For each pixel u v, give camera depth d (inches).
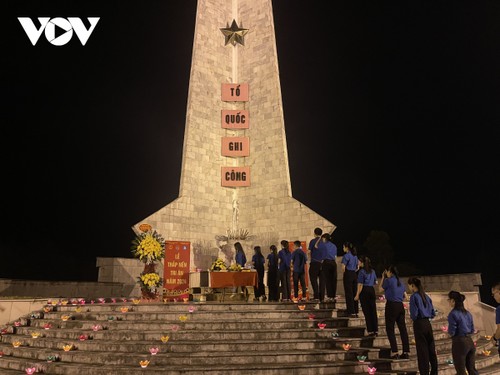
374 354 314.7
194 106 776.3
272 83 799.1
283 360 293.4
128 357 290.5
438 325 417.4
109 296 631.2
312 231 714.2
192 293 558.3
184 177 742.5
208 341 313.6
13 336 378.6
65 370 287.0
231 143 796.6
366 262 345.4
